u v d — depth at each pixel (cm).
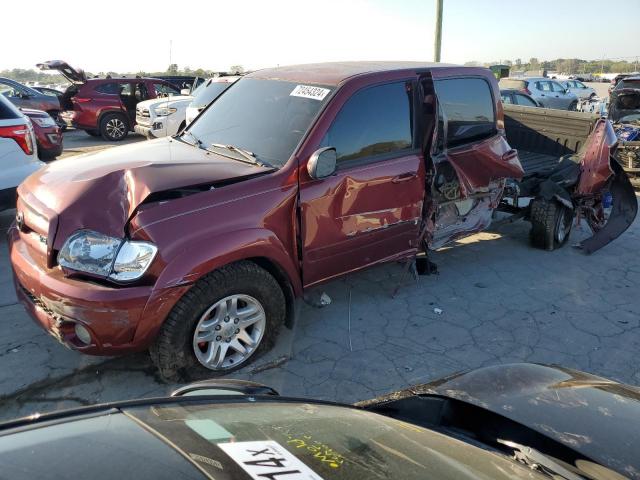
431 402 237
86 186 336
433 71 473
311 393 354
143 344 324
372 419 191
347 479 130
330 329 440
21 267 350
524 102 1273
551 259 618
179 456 124
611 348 424
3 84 1645
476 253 631
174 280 318
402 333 438
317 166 369
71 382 359
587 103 2342
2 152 582
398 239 456
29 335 414
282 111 421
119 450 124
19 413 327
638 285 549
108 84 1575
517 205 661
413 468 147
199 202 335
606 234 646
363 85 420
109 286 314
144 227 314
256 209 355
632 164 995
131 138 1648
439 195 485
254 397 195
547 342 431
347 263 425
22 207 373
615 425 212
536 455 190
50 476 112
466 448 182
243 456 131
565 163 652
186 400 176
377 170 422
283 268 375
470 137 505
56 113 1731
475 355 408
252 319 369
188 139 451
